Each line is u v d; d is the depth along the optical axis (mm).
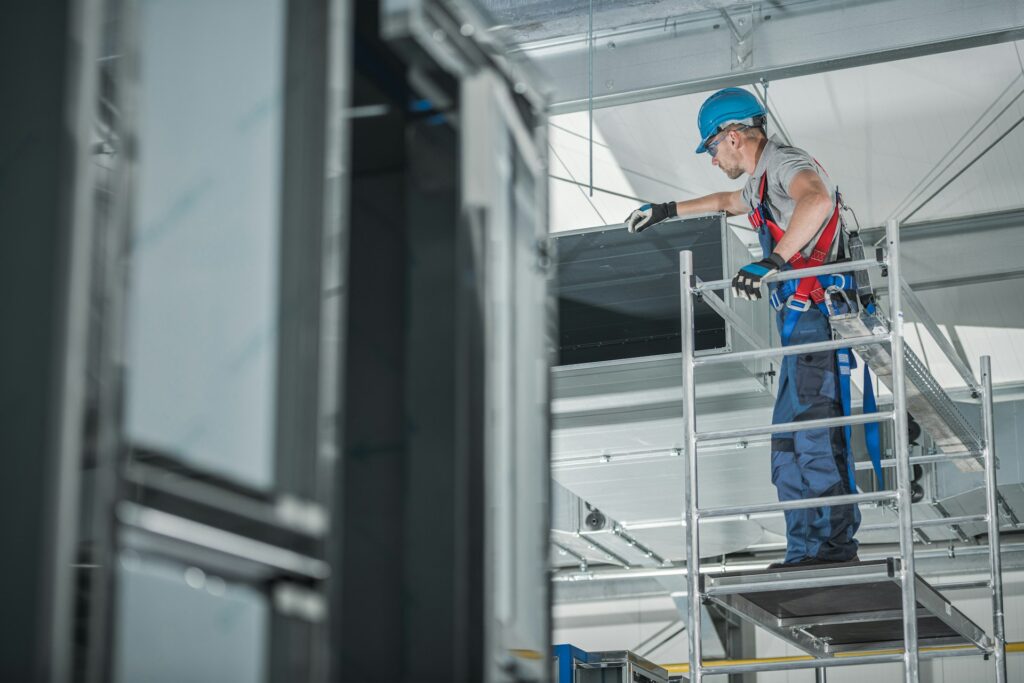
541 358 1964
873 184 8164
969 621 5570
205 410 1538
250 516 1479
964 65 7309
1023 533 9766
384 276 1776
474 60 1841
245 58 1635
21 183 1482
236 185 1603
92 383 1514
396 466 1726
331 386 1548
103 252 1565
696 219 5949
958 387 8617
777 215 4953
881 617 5336
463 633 1673
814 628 5812
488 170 1807
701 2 7188
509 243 1889
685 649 10445
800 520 4770
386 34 1736
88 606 1466
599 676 7219
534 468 1889
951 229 8359
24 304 1456
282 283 1568
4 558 1398
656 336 5863
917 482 8156
